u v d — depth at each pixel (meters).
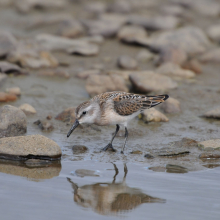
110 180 9.53
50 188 9.10
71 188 9.11
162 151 11.39
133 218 7.81
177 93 16.61
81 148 11.48
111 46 22.80
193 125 13.63
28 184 9.28
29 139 10.89
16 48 19.30
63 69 19.23
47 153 10.60
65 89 16.89
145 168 10.30
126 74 18.12
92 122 11.59
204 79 18.69
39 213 7.96
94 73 18.31
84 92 16.69
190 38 22.02
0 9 28.42
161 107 15.20
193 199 8.61
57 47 21.58
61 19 26.27
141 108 11.88
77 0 30.75
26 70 18.45
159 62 20.02
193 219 7.77
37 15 27.77
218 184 9.37
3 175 9.74
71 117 13.73
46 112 14.45
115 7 27.88
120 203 8.38
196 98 16.27
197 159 10.94
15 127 12.27
